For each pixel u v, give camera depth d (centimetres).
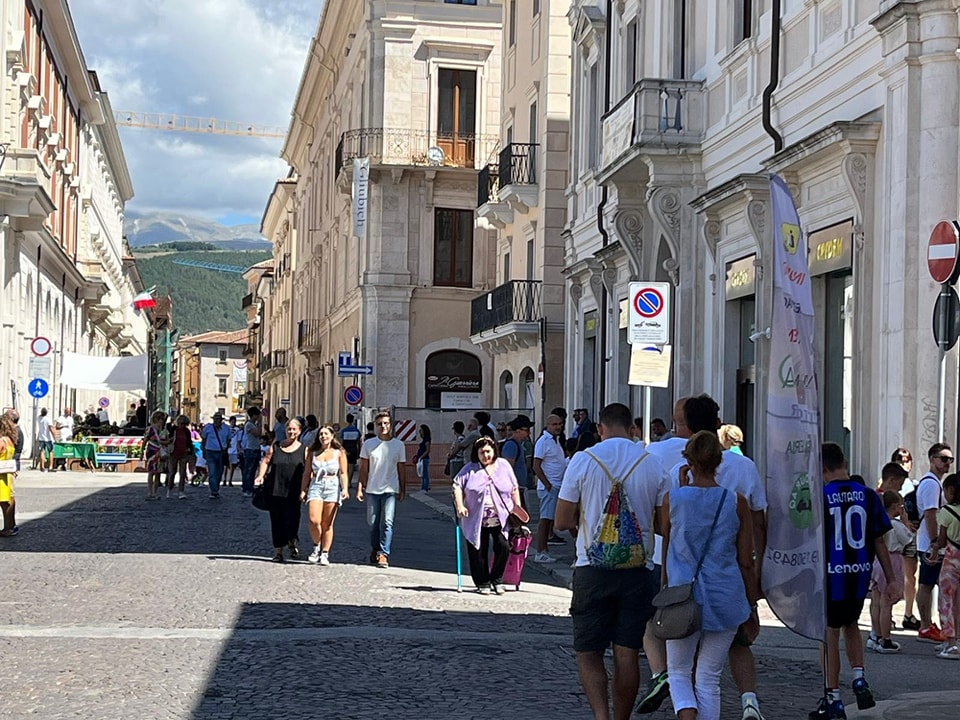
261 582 1684
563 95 3956
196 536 2330
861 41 1834
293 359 9400
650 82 2536
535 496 3641
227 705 941
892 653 1288
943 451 1385
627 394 3070
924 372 1638
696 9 2598
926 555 1367
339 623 1352
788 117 2108
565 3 3950
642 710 929
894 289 1689
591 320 3416
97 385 5425
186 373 17950
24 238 4894
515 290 4056
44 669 1062
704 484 858
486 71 5478
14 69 4581
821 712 949
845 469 1021
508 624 1390
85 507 3036
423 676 1071
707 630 835
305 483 1936
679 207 2548
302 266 8919
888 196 1719
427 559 2094
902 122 1670
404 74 5434
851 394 1839
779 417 888
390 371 5419
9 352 4634
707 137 2498
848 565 995
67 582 1623
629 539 869
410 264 5444
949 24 1622
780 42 2161
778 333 886
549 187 3959
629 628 867
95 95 7275
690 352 2539
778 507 884
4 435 2256
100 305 8006
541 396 3859
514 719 918
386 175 5419
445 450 4294
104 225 8781
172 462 3497
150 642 1203
